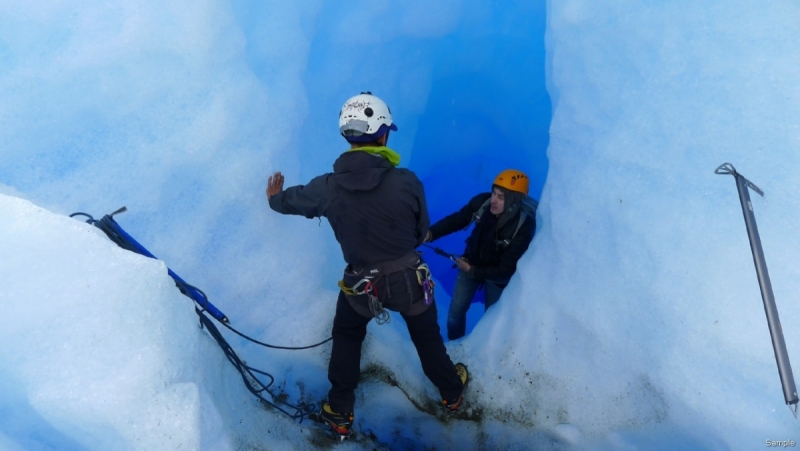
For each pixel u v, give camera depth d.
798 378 1.64
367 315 2.00
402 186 1.82
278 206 2.03
